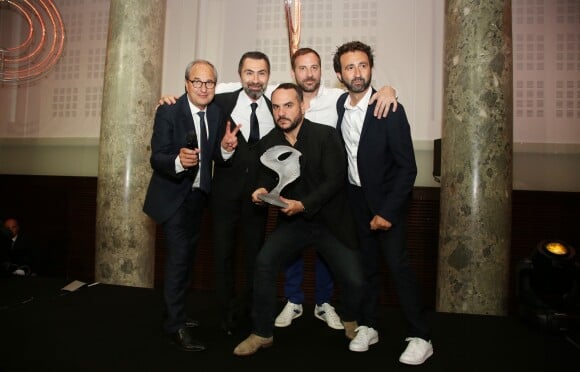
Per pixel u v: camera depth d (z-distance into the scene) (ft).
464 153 11.62
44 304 11.35
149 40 14.58
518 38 16.56
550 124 16.31
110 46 14.60
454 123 11.87
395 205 7.54
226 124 9.29
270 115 9.71
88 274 19.49
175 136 8.63
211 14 18.53
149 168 14.46
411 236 17.37
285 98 7.98
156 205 8.55
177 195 8.53
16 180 20.27
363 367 7.66
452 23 12.11
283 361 7.88
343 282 8.00
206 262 18.63
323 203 7.71
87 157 19.89
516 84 16.53
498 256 11.39
